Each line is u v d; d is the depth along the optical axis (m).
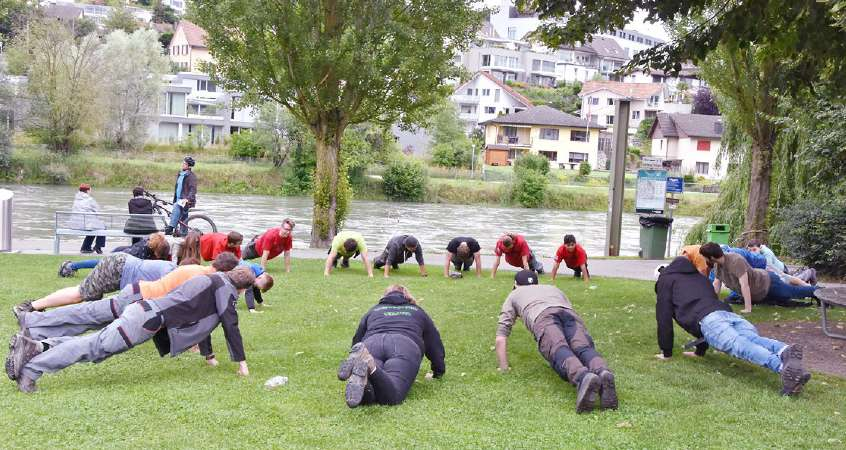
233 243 12.18
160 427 5.95
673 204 22.61
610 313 11.34
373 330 7.29
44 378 7.27
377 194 68.25
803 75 11.91
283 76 20.89
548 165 81.56
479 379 7.75
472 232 41.19
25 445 5.47
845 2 10.09
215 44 20.67
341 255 15.02
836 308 11.88
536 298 7.85
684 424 6.38
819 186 20.62
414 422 6.25
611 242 22.81
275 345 8.91
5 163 58.97
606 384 6.71
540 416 6.54
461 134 93.62
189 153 73.56
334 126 22.23
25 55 66.06
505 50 146.88
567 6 12.06
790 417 6.59
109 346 6.91
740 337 7.63
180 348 7.23
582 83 145.00
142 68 71.94
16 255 15.98
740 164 25.28
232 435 5.82
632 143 109.81
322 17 20.81
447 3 21.06
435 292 12.92
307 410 6.49
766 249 13.10
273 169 68.19
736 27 11.02
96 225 16.97
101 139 71.44
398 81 21.39
